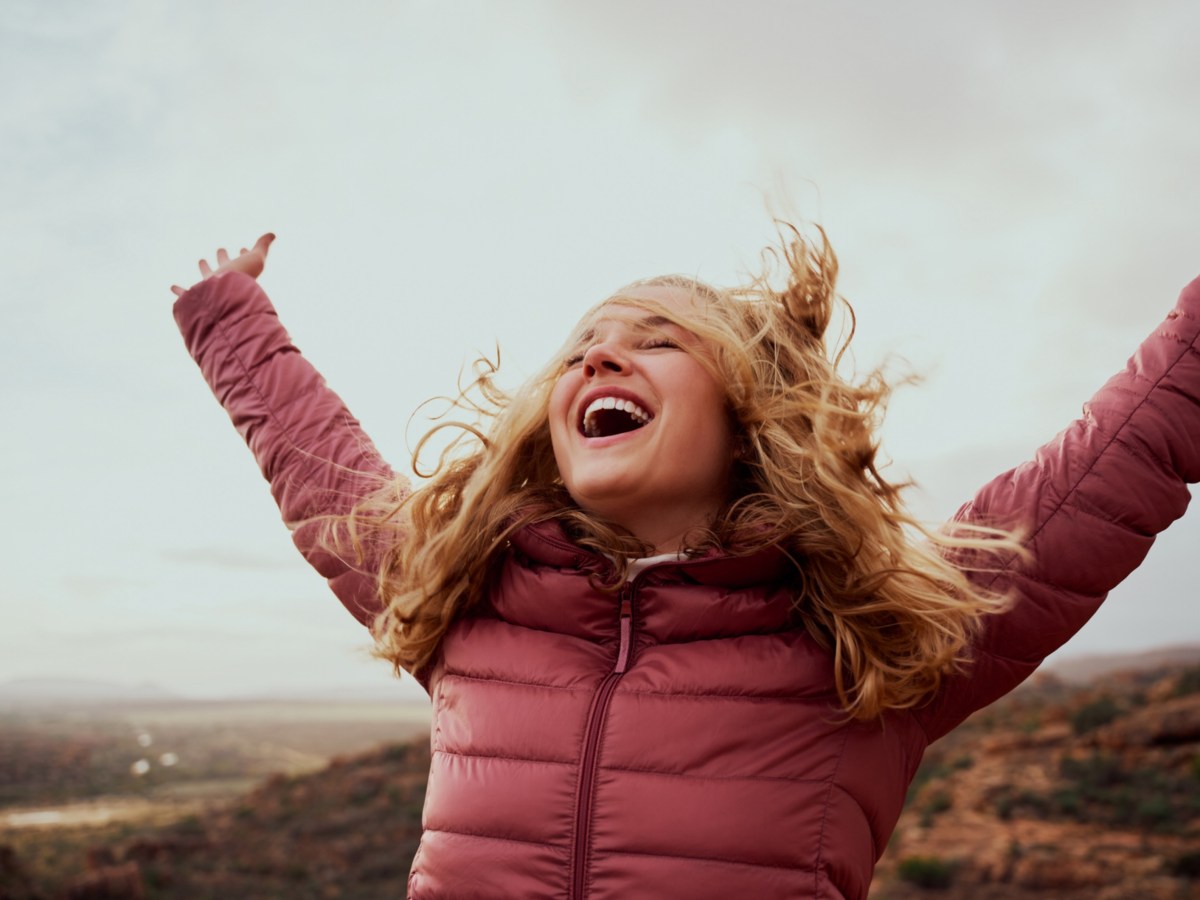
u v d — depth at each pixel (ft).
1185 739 115.96
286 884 138.10
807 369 6.23
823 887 4.81
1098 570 5.29
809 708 5.21
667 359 5.72
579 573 5.84
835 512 5.42
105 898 132.36
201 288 7.79
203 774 508.94
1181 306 5.74
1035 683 199.72
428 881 5.43
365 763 202.59
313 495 6.86
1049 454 5.63
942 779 124.57
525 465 6.59
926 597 5.06
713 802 4.94
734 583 5.62
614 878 4.91
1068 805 99.25
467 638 6.07
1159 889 68.59
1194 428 5.37
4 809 327.47
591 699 5.40
